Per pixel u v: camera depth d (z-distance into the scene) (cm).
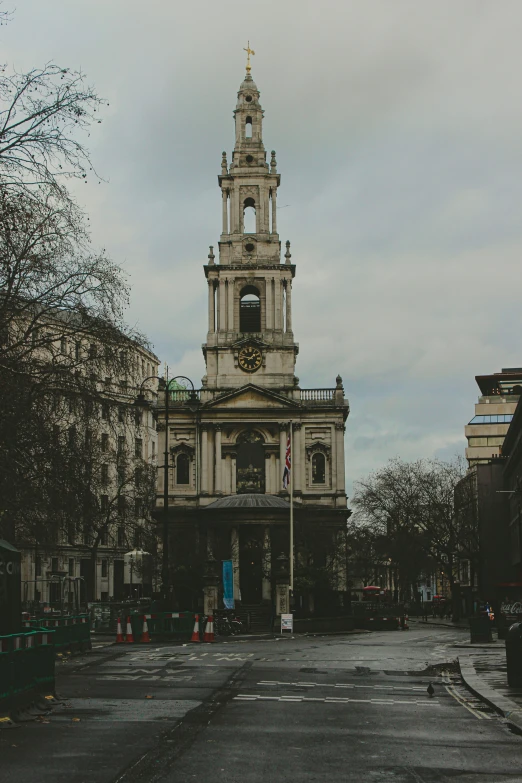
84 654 3859
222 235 10356
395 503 10975
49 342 3425
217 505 8975
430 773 1385
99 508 3991
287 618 6231
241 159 10481
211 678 2786
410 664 3391
